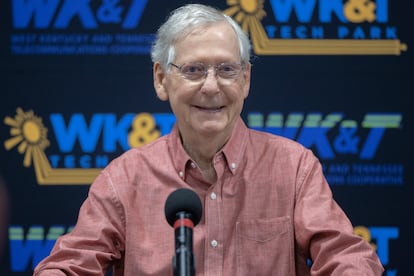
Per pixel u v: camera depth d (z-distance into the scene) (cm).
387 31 1354
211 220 834
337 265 759
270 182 852
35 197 1346
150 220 844
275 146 875
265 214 840
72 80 1348
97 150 1351
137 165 871
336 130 1353
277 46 1353
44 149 1346
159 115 1357
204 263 820
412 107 1352
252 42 1354
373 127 1353
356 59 1352
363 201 1352
